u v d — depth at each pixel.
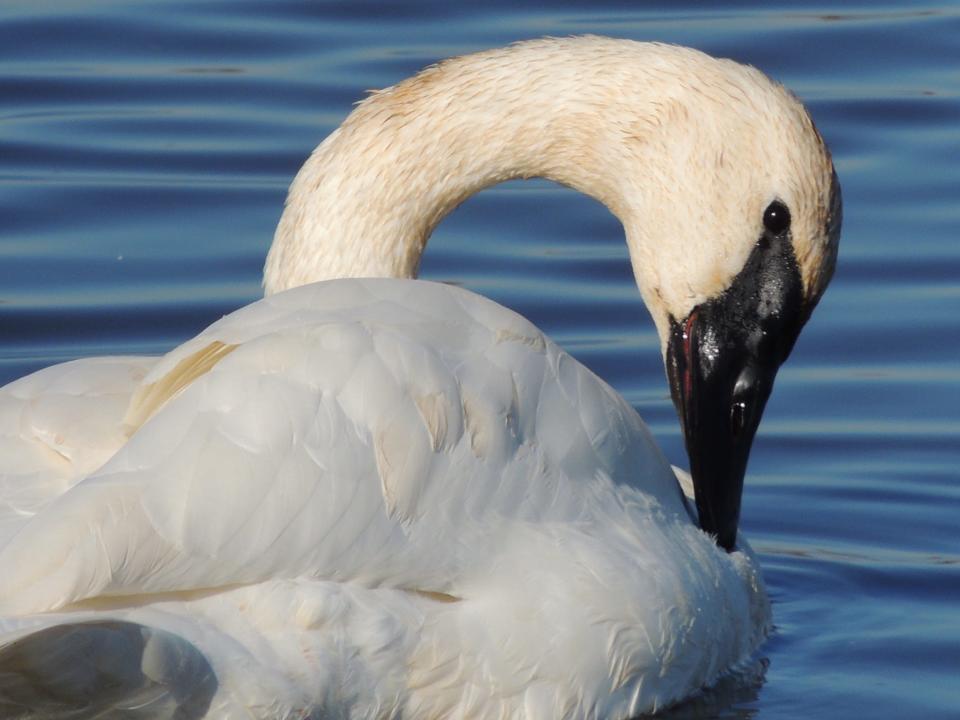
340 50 20.59
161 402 9.48
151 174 18.28
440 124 12.12
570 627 9.88
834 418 15.04
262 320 9.74
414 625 9.41
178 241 17.22
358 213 12.16
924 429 14.81
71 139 18.81
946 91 19.86
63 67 20.22
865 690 11.23
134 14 21.44
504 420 9.89
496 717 9.78
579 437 10.34
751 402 11.52
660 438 14.76
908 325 16.28
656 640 10.34
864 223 17.78
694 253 11.52
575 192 18.80
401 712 9.48
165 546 8.71
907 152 18.84
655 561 10.47
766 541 13.51
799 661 11.67
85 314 15.98
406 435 9.41
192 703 8.76
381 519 9.31
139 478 8.77
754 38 20.94
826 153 11.45
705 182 11.48
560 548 9.98
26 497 9.44
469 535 9.65
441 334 9.93
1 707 8.59
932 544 13.39
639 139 11.71
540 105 11.97
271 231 17.39
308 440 9.13
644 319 16.44
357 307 9.90
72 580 8.48
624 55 11.91
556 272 17.14
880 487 14.09
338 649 9.15
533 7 21.78
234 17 21.47
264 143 18.78
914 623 12.27
